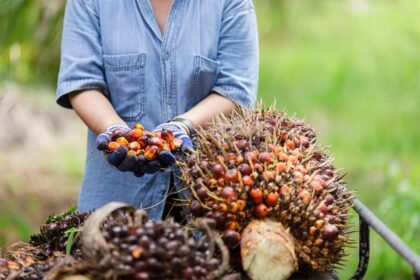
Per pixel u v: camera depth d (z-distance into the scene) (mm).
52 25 6922
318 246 2434
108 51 3123
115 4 3135
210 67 3150
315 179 2484
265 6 13344
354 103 11055
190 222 2393
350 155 9625
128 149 2680
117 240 2141
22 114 8273
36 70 8461
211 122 3025
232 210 2398
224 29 3205
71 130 8633
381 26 11547
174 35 3127
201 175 2484
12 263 2363
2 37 6930
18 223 5559
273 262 2363
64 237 2506
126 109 3152
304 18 13914
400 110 9969
